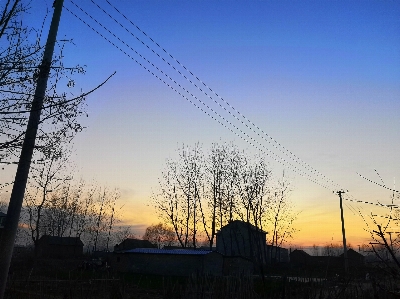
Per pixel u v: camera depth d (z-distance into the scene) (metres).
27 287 11.02
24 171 7.53
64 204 62.78
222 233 54.12
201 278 11.33
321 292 9.55
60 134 7.65
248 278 10.98
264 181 30.20
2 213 30.73
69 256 62.56
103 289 10.97
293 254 56.72
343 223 39.75
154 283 28.23
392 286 7.45
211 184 50.28
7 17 6.86
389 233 5.82
